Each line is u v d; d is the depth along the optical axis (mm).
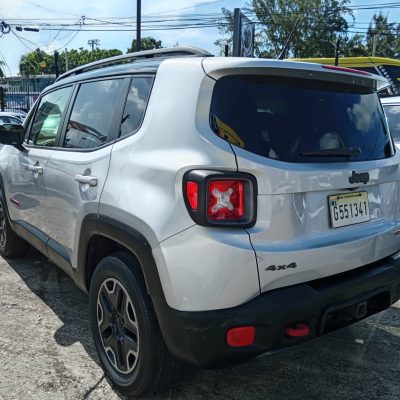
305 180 2369
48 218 3686
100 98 3213
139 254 2436
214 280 2168
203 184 2178
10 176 4574
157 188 2383
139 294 2502
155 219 2322
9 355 3207
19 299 4137
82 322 3723
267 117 2408
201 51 2781
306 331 2334
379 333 3582
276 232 2289
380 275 2664
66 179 3266
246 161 2244
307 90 2596
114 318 2809
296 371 3062
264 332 2219
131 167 2584
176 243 2240
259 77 2443
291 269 2297
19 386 2865
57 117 3805
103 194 2746
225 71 2348
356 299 2539
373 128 2906
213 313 2184
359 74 2764
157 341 2480
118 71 3102
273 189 2273
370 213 2775
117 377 2795
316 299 2328
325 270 2449
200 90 2365
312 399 2779
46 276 4695
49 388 2854
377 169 2764
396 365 3146
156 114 2561
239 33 15461
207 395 2803
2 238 5102
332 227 2520
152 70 2742
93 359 3182
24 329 3586
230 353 2205
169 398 2760
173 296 2258
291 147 2418
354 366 3127
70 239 3260
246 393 2828
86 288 3197
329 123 2623
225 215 2203
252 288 2207
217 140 2268
